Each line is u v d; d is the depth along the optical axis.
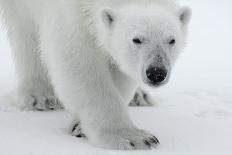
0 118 10.03
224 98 12.56
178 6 9.88
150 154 7.86
